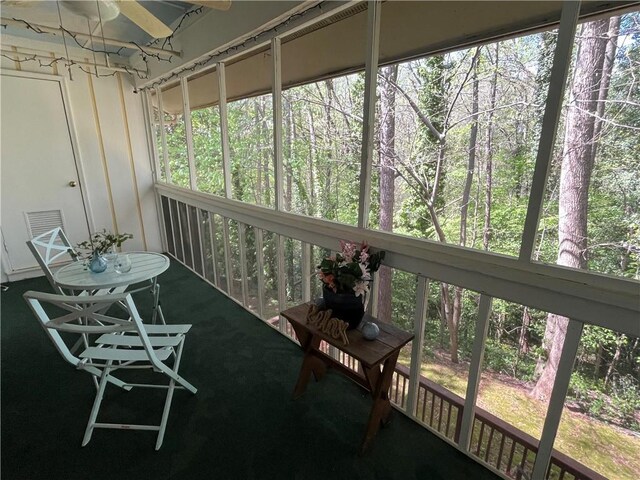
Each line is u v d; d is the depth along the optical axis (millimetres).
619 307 982
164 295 3184
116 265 2086
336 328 1481
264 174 4906
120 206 4152
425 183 3387
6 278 3469
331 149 4203
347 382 1950
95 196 3943
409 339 1487
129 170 4141
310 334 1754
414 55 1771
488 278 1271
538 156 1095
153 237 4504
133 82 4000
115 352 1559
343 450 1495
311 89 4215
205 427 1618
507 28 1422
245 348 2303
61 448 1498
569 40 992
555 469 1349
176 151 4660
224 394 1847
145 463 1428
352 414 1706
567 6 976
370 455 1471
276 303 2863
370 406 1765
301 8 1782
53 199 3658
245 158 4914
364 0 1560
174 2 2539
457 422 1631
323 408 1746
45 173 3566
